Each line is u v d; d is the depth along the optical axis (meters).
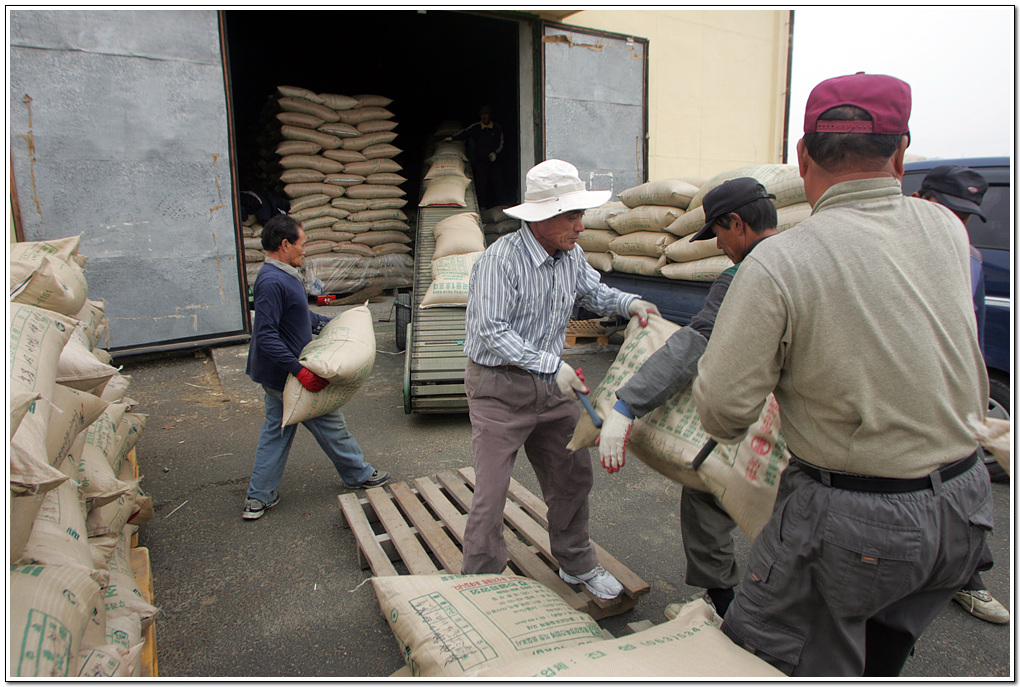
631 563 2.69
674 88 8.82
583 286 2.25
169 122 5.74
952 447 1.13
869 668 1.41
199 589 2.53
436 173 8.27
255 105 10.98
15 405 1.24
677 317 5.47
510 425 2.04
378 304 8.44
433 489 3.10
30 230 5.25
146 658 1.88
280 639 2.23
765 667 1.25
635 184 8.59
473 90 11.32
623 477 3.52
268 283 2.88
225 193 6.13
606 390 1.93
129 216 5.68
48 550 1.45
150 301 5.89
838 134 1.16
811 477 1.23
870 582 1.13
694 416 1.71
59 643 1.20
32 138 5.16
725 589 2.15
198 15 5.73
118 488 2.09
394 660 2.13
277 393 3.01
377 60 11.55
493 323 1.93
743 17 9.25
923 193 2.63
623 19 8.21
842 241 1.12
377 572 2.44
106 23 5.34
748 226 1.69
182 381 5.43
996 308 3.35
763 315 1.13
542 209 1.92
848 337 1.09
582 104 7.95
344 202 8.31
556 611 1.79
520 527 2.72
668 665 1.27
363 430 4.29
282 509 3.20
